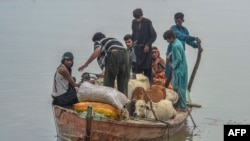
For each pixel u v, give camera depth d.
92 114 11.97
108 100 12.46
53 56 26.34
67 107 13.45
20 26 42.34
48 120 15.30
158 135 13.18
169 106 13.66
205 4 71.00
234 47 29.80
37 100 17.48
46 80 20.58
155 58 15.80
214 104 17.12
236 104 17.19
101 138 12.27
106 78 13.72
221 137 13.75
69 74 13.41
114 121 12.20
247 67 23.56
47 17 51.12
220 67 23.45
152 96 14.20
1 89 18.89
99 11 58.59
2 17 51.25
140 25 15.85
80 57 25.58
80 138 12.38
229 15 52.97
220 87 19.58
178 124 13.74
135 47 15.82
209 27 40.34
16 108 16.45
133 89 14.27
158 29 36.66
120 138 12.42
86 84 12.77
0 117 15.45
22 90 18.80
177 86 14.89
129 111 13.56
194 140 13.53
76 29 39.53
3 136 13.74
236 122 15.16
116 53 13.53
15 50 28.44
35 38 33.88
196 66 16.31
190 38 16.00
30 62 24.55
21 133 14.04
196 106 16.27
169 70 15.28
